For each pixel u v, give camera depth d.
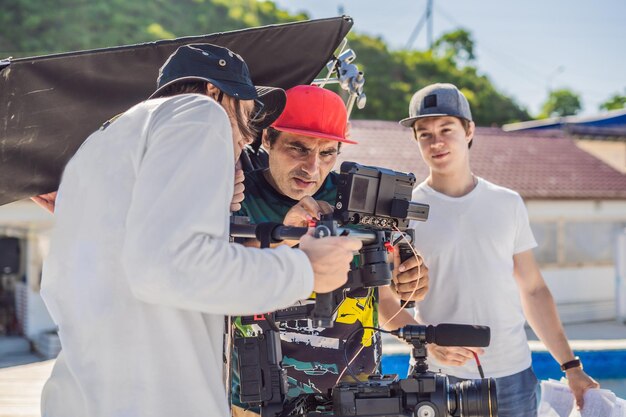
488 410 1.97
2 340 11.94
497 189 3.16
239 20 23.61
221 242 1.52
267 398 1.99
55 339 11.03
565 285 13.81
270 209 2.58
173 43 2.64
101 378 1.62
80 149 1.78
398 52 29.25
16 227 11.68
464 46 34.59
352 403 1.94
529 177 14.41
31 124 2.63
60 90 2.62
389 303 2.86
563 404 3.12
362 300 2.49
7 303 12.84
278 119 2.53
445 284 3.10
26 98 2.59
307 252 1.65
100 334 1.62
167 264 1.44
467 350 2.51
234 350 2.33
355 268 1.96
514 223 3.13
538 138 16.48
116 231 1.62
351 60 3.00
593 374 5.98
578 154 15.73
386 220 2.08
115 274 1.62
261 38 2.77
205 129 1.55
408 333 2.09
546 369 5.53
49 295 1.74
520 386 3.07
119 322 1.62
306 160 2.53
